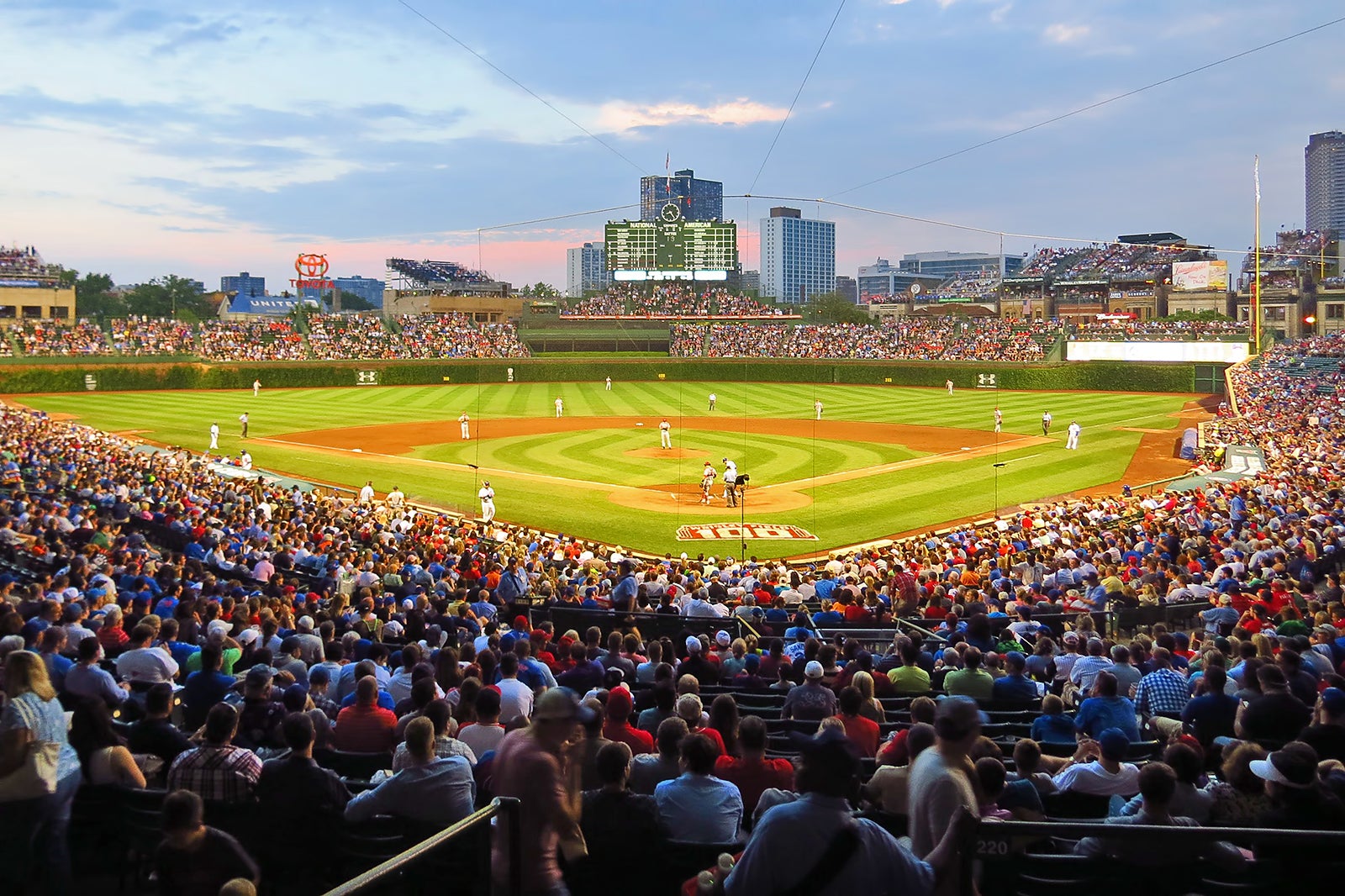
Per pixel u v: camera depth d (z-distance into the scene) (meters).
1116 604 20.19
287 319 136.00
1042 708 12.27
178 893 6.43
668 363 108.75
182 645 14.14
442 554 26.84
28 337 97.56
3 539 23.22
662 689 10.73
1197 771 7.98
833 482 47.12
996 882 6.81
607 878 7.53
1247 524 29.23
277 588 20.34
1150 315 159.25
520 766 6.13
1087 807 8.86
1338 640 14.18
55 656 11.70
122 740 10.00
